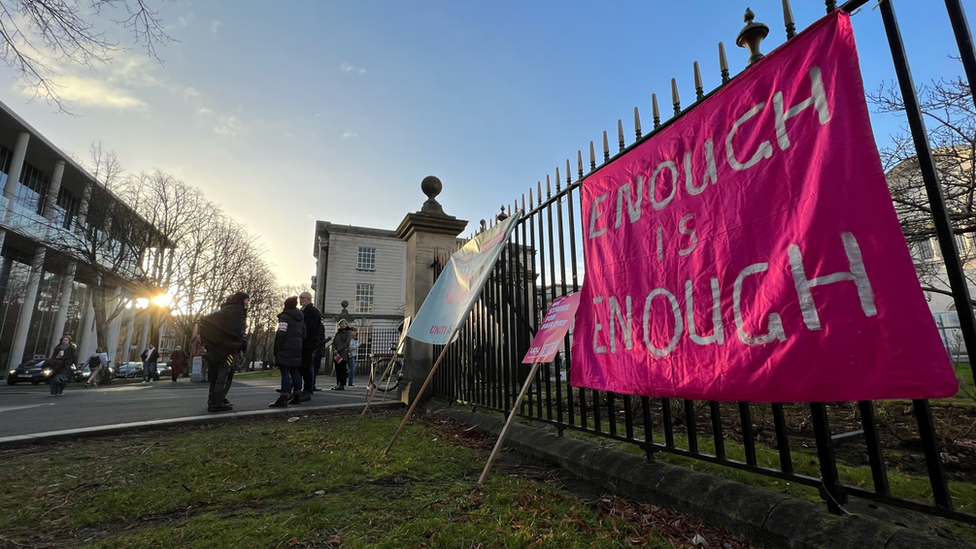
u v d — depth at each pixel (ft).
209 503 8.17
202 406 21.80
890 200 5.36
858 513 6.44
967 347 4.85
